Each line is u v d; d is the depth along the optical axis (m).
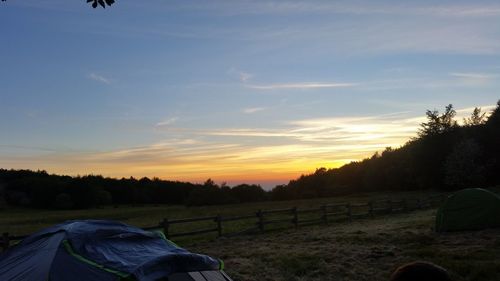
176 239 19.77
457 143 62.50
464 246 13.62
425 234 17.03
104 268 5.81
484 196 16.91
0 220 59.69
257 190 89.81
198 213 43.19
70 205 106.69
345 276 10.59
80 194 109.81
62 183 112.88
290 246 15.58
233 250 15.21
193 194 84.31
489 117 64.88
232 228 24.44
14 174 124.81
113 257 6.12
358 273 10.81
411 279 1.96
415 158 69.00
